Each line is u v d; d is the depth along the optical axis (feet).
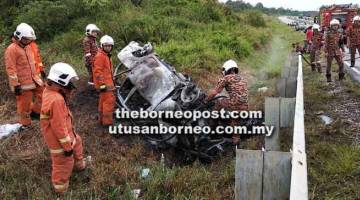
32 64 20.71
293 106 16.30
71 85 14.64
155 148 19.94
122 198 14.73
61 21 48.11
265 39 66.39
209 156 18.86
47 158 17.83
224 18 66.28
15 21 49.08
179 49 39.88
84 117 23.38
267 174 10.37
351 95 26.32
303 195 8.23
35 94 21.54
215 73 36.04
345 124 20.56
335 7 78.95
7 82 26.81
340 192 13.91
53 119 14.06
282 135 19.69
